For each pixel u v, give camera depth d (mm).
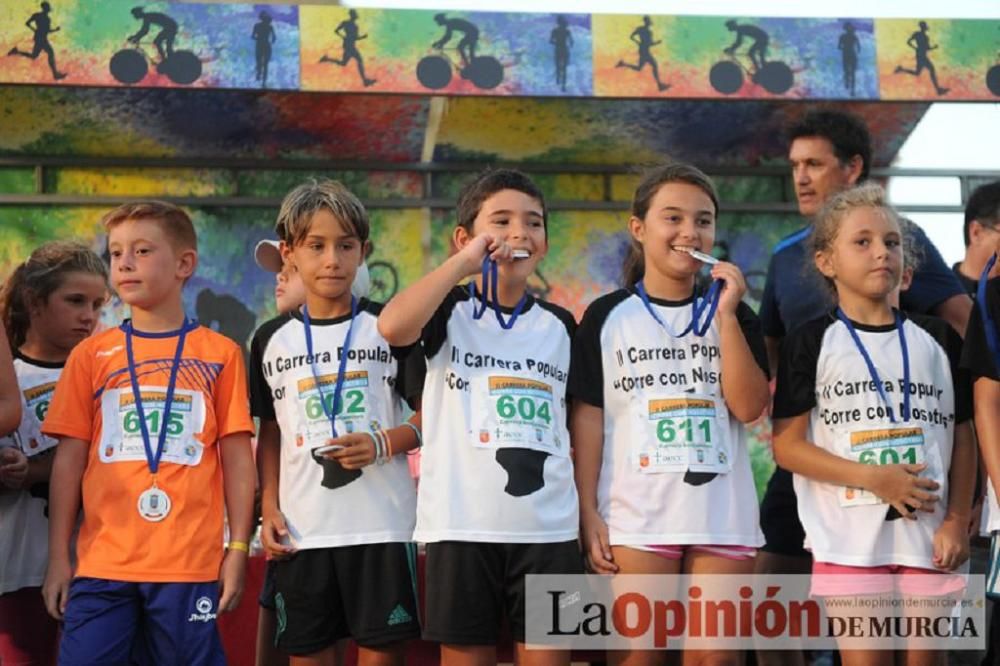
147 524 3484
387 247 8430
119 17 7148
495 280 3709
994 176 8555
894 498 3564
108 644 3393
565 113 8133
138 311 3746
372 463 3658
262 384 3848
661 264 3830
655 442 3668
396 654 3643
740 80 7531
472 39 7395
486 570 3508
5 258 8062
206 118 7965
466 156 8547
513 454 3551
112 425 3590
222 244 8281
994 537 3639
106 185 8227
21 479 3928
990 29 7719
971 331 3719
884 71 7625
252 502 3645
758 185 8758
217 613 3508
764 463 8289
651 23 7539
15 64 7051
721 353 3701
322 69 7266
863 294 3762
